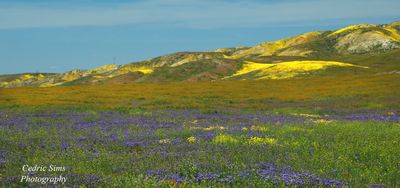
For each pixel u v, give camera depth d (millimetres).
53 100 63250
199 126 30062
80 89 92062
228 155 16641
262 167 14594
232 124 31484
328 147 19109
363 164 15133
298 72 164875
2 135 23344
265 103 62781
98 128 28172
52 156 16734
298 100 66188
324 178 12672
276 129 26891
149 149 18891
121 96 72188
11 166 14703
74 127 28938
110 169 14242
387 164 15156
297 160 15633
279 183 12164
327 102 60938
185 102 60656
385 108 49562
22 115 39656
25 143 20422
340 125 28906
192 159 15711
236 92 82812
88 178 12578
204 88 93625
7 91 85500
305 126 28734
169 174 13219
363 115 40594
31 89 92750
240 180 12430
